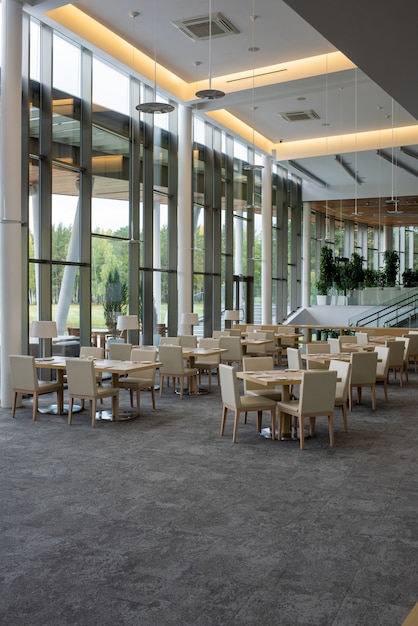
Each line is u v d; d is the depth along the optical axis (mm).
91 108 10766
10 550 3789
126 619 2959
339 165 18406
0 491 4965
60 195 10359
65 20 9609
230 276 16953
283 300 20984
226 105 13211
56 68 10156
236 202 17719
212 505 4637
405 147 16328
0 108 8469
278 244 20781
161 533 4070
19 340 8695
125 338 12375
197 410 8711
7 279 8523
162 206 13789
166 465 5762
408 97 7965
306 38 10297
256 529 4148
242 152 17891
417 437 7031
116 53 10727
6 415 8203
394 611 3043
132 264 12398
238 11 9234
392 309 19828
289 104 13859
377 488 5090
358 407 9031
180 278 13758
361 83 11773
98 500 4746
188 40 10461
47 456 6090
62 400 8375
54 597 3184
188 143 13516
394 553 3760
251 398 7121
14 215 8523
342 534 4066
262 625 2906
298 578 3408
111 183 11773
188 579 3391
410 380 12039
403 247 32469
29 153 9570
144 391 10492
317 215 24500
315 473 5527
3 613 3020
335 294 23594
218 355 11484
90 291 10922
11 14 8406
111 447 6469
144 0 8961
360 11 5188
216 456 6109
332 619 2961
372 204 23172
